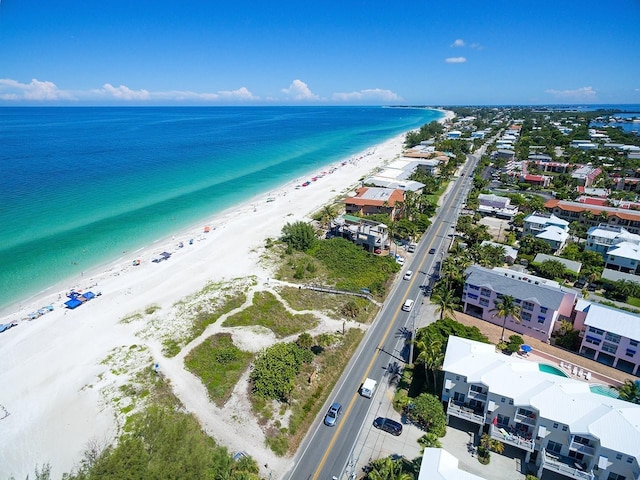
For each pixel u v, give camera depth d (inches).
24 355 2588.6
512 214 5191.9
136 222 5083.7
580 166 7411.4
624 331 2333.9
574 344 2566.4
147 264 3924.7
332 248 4074.8
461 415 1904.5
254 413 2095.2
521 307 2645.2
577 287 3341.5
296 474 1761.8
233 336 2728.8
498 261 3558.1
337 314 3014.3
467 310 3026.6
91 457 1625.2
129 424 2022.6
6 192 5994.1
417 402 1994.3
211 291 3329.2
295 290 3361.2
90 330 2842.0
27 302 3272.6
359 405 2144.4
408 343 2669.8
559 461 1658.5
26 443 1955.0
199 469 1504.7
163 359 2508.6
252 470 1748.3
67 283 3580.2
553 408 1670.8
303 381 2309.3
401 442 1900.8
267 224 5012.3
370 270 3641.7
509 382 1812.3
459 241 4325.8
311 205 5831.7
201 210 5644.7
